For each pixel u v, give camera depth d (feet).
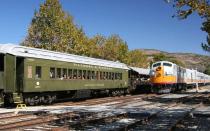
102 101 104.53
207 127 53.26
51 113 69.51
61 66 96.22
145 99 116.57
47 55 91.04
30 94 85.51
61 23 158.30
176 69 163.84
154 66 158.20
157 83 155.22
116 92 139.23
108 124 55.47
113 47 239.09
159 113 70.64
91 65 113.60
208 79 332.19
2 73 79.10
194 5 59.36
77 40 165.68
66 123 56.03
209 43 129.18
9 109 77.20
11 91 79.20
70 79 100.78
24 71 81.00
